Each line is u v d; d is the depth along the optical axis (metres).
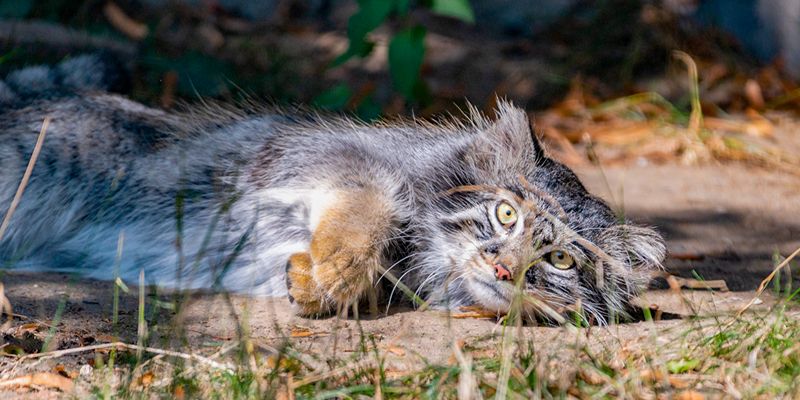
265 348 5.92
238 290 7.61
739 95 15.35
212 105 9.23
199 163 8.20
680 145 13.15
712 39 16.48
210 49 14.42
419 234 7.62
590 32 16.30
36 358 5.65
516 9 17.12
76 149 8.20
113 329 6.23
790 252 9.38
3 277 7.48
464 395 4.93
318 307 6.87
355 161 7.66
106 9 14.73
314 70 14.28
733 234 9.94
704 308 7.30
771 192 11.62
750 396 5.16
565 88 14.88
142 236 8.01
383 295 7.49
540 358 5.39
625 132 13.59
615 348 6.05
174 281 7.77
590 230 7.55
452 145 8.12
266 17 16.12
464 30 16.72
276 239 7.59
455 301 7.46
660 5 16.61
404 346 6.13
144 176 8.12
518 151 7.94
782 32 16.86
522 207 7.33
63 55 12.67
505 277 6.98
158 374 5.38
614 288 7.52
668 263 8.89
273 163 8.00
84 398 5.04
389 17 16.23
